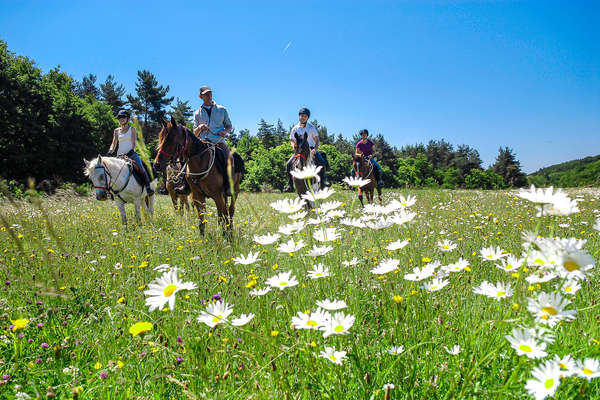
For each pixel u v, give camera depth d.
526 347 1.27
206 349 1.86
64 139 37.31
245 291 2.26
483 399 1.51
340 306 1.75
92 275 3.68
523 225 6.01
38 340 2.56
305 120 10.27
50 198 10.27
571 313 1.23
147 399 1.72
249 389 1.65
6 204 5.96
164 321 2.30
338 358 1.53
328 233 2.42
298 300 2.33
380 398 1.56
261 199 14.47
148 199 9.00
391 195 12.84
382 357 1.81
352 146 113.56
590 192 15.09
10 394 1.95
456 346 1.75
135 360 2.13
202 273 3.41
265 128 104.44
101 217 8.40
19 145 35.09
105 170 7.73
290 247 2.29
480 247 4.27
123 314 2.65
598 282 2.76
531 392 1.17
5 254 4.18
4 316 2.76
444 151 127.94
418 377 1.76
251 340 2.04
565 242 1.22
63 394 1.90
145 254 4.41
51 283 3.01
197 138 7.05
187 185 7.37
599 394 1.51
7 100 33.66
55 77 41.97
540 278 1.39
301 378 1.65
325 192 2.32
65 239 5.21
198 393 1.62
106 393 1.78
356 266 3.06
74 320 2.88
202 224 6.09
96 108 44.69
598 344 1.41
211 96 7.92
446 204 10.71
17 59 36.25
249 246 4.02
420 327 1.96
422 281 2.07
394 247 2.17
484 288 1.72
